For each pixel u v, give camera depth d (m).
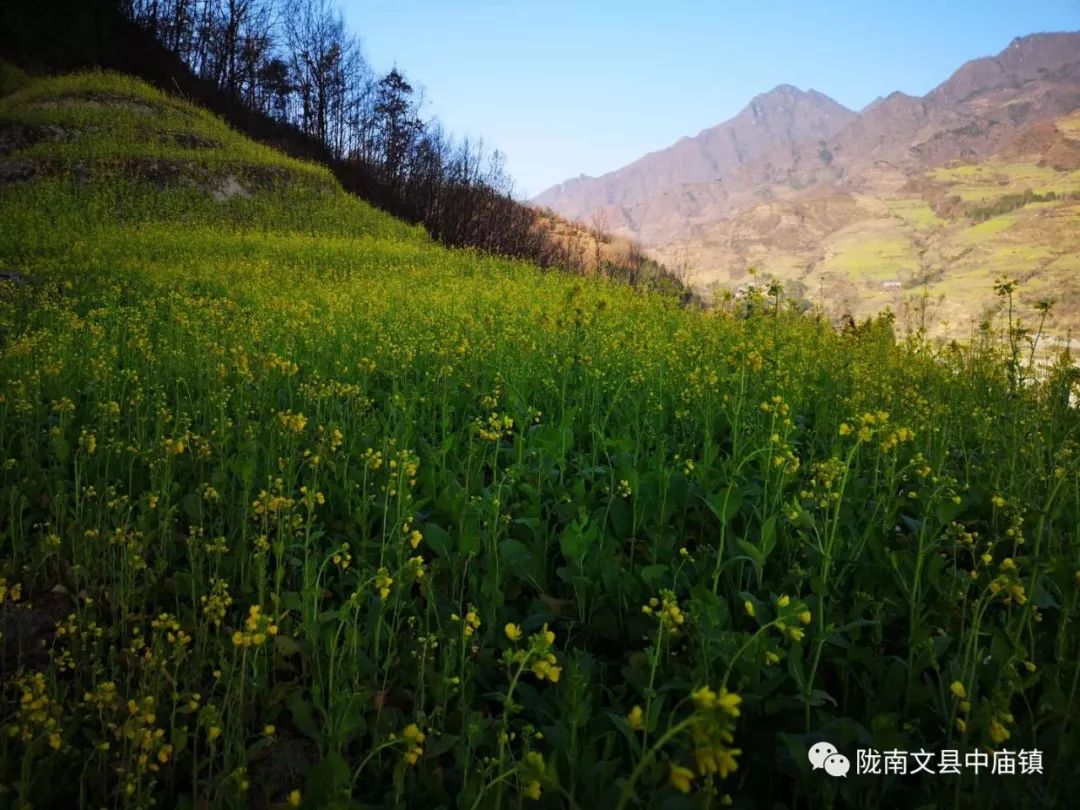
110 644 3.33
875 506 4.05
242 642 2.45
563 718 2.56
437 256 25.14
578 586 3.42
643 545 4.09
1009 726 2.55
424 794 2.47
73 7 47.03
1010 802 2.39
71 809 2.54
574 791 2.38
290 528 3.63
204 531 4.26
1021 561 3.15
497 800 2.16
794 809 2.47
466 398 6.34
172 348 7.96
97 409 5.41
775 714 2.74
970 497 4.41
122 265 15.66
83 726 2.84
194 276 15.44
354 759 2.73
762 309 7.64
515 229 38.69
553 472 4.77
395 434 5.08
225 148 34.97
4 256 16.12
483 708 2.92
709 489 4.41
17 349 6.44
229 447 5.29
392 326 9.36
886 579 3.42
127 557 3.45
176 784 2.68
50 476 4.70
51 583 3.84
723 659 2.71
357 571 3.54
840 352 8.88
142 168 29.22
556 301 13.77
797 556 3.80
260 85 55.78
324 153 50.53
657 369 7.06
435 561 3.67
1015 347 6.03
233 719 2.81
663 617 2.52
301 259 20.62
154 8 54.56
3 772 2.44
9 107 34.88
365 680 3.01
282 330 8.72
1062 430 5.73
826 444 5.67
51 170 27.64
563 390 6.36
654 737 2.66
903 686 2.79
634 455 4.90
